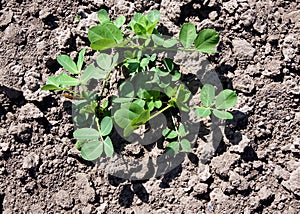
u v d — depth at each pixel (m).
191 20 0.88
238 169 0.83
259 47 0.87
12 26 0.90
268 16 0.88
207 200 0.83
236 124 0.85
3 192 0.85
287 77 0.86
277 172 0.84
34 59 0.89
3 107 0.87
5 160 0.86
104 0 0.91
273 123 0.85
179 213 0.83
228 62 0.87
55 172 0.85
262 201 0.83
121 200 0.84
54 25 0.90
